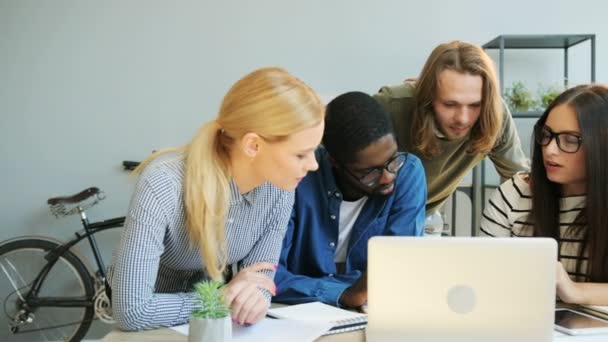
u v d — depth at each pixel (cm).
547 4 326
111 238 325
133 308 114
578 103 150
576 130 150
